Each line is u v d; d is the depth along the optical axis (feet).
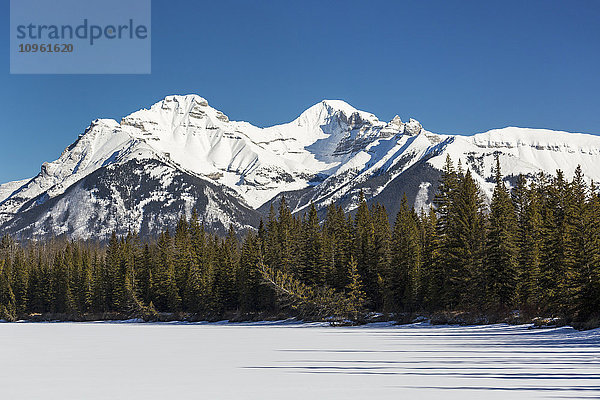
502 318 207.82
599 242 170.19
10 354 129.59
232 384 68.28
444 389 58.54
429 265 255.50
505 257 225.56
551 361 81.46
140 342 166.71
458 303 236.43
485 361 84.12
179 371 84.74
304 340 156.46
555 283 194.90
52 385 72.54
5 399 61.62
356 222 363.56
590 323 144.97
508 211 248.73
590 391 54.95
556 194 243.40
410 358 93.56
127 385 70.33
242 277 354.33
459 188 256.93
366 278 310.65
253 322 326.24
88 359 111.75
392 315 270.05
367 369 80.07
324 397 56.13
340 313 279.69
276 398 56.49
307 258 336.49
